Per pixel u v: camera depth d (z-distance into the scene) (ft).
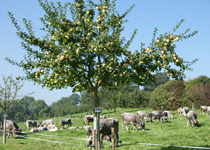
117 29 37.81
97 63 39.50
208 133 71.05
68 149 53.21
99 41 33.27
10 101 66.64
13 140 74.49
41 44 37.27
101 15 37.73
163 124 102.12
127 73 34.83
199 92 192.75
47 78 37.86
